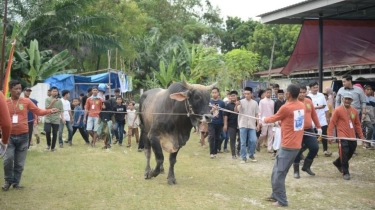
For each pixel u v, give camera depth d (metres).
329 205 6.76
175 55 35.00
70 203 6.71
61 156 11.45
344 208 6.60
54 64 20.80
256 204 6.73
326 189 7.88
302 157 10.48
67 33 25.44
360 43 14.81
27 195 7.18
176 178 8.73
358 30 14.88
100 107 13.43
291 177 8.95
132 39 36.22
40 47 25.33
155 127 7.98
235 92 11.14
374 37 14.76
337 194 7.49
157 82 33.12
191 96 7.62
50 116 12.23
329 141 12.95
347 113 8.70
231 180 8.61
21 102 7.46
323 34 14.99
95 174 8.98
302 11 12.95
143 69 37.94
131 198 7.02
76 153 12.07
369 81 15.45
